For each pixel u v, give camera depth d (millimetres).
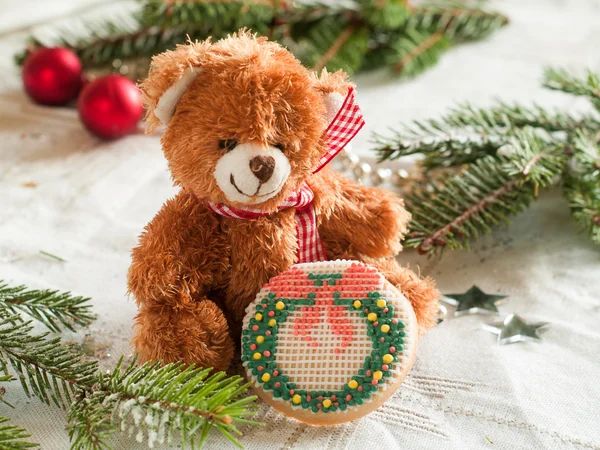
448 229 457
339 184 412
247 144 354
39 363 372
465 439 375
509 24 729
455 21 674
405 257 483
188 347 376
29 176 544
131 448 369
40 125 597
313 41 616
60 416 383
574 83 500
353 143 564
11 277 461
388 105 612
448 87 634
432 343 422
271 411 388
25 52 627
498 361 407
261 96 353
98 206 517
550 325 428
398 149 474
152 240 382
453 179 479
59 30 654
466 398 393
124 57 638
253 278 393
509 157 466
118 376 363
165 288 376
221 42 370
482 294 450
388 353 372
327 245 419
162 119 367
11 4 718
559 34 717
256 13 603
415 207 474
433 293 407
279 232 387
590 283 456
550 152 474
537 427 377
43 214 511
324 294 385
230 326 405
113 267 473
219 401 335
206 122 355
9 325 431
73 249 485
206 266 388
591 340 417
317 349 376
